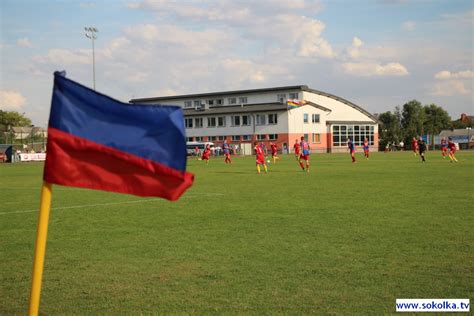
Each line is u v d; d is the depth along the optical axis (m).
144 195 5.21
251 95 99.44
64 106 5.10
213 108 99.50
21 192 24.47
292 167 42.41
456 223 12.74
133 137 5.11
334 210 15.40
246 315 6.50
